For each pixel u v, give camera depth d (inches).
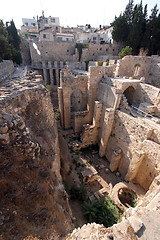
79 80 978.1
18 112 389.1
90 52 1904.5
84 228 237.5
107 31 2289.6
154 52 1595.7
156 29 1488.7
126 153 767.7
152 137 624.4
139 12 1594.5
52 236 253.4
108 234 176.2
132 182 735.1
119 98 777.6
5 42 1222.9
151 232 167.2
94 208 564.4
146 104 769.6
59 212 332.2
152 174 626.2
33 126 437.1
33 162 311.7
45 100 550.3
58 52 1916.8
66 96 981.8
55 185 390.0
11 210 236.8
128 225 173.2
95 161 932.6
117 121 807.1
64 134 1031.0
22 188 266.4
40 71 1945.1
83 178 722.8
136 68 1238.9
